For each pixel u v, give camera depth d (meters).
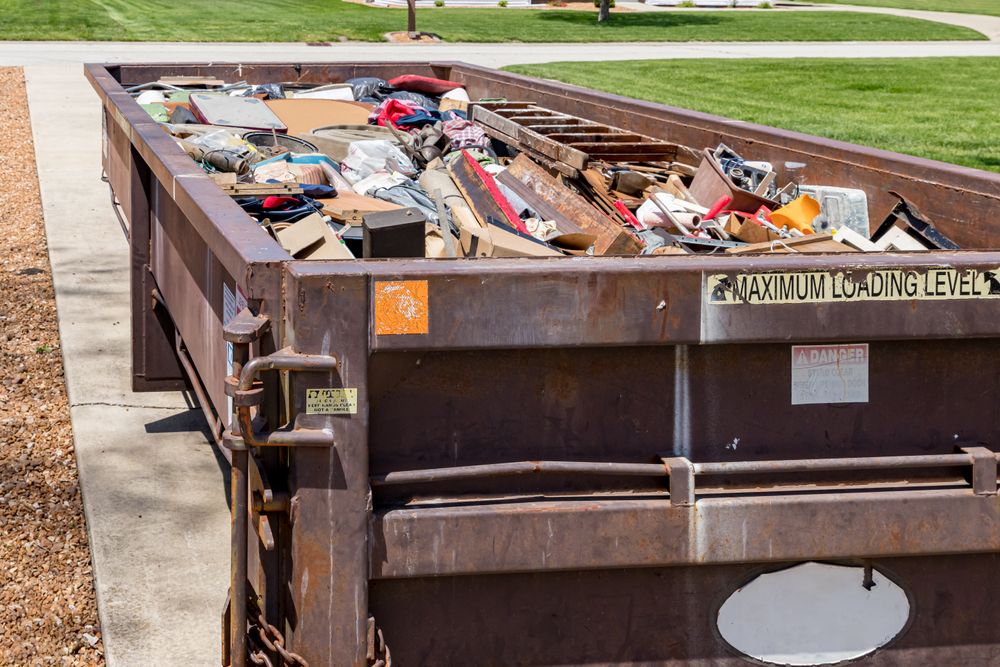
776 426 2.43
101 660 3.78
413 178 5.41
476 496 2.35
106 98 5.64
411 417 2.31
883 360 2.43
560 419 2.37
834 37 38.44
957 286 2.36
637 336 2.30
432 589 2.36
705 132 5.34
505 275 2.24
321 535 2.23
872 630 2.52
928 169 3.90
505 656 2.42
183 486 5.07
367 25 37.31
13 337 7.27
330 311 2.17
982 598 2.54
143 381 5.00
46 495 5.01
